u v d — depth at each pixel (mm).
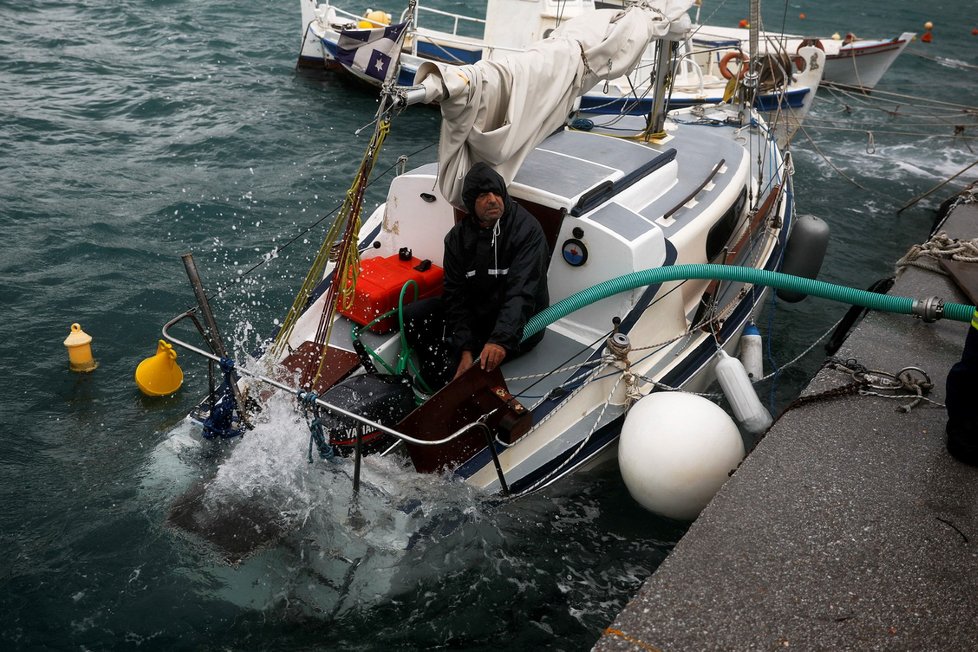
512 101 4324
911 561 3441
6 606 3867
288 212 8836
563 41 4754
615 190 5105
